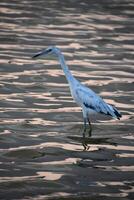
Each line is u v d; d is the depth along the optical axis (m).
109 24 32.75
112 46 27.58
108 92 20.47
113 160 14.60
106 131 16.86
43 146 15.38
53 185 12.93
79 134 16.52
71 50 26.27
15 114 17.86
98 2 39.88
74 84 16.91
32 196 12.34
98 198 12.36
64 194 12.49
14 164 14.10
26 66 23.34
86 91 16.73
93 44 27.72
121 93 20.41
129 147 15.59
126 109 18.73
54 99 19.47
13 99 19.22
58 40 28.09
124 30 31.39
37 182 13.05
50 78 21.89
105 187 12.93
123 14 36.03
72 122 17.48
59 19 33.19
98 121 17.72
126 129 17.02
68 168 13.98
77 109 18.66
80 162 14.38
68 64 23.84
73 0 40.09
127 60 25.11
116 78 22.30
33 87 20.66
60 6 37.56
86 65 23.89
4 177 13.28
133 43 28.48
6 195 12.34
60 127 17.00
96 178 13.42
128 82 21.80
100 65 24.05
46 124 17.17
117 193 12.64
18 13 34.38
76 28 31.06
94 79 22.02
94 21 33.28
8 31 29.48
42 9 36.09
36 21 32.34
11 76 21.83
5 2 37.94
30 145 15.42
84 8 37.28
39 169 13.84
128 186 13.03
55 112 18.25
